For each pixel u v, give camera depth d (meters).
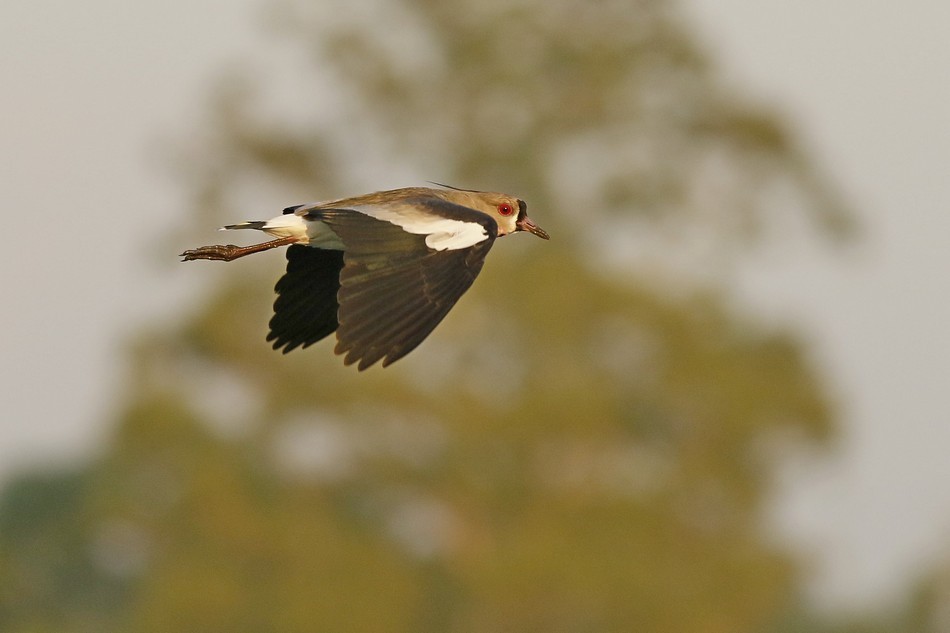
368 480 25.80
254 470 26.08
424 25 27.72
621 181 27.16
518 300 24.84
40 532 41.00
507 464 25.05
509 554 24.16
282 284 11.52
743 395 25.20
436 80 27.67
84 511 27.36
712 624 24.44
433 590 25.52
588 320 24.92
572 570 23.95
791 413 25.61
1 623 39.31
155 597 25.44
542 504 24.94
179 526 25.78
